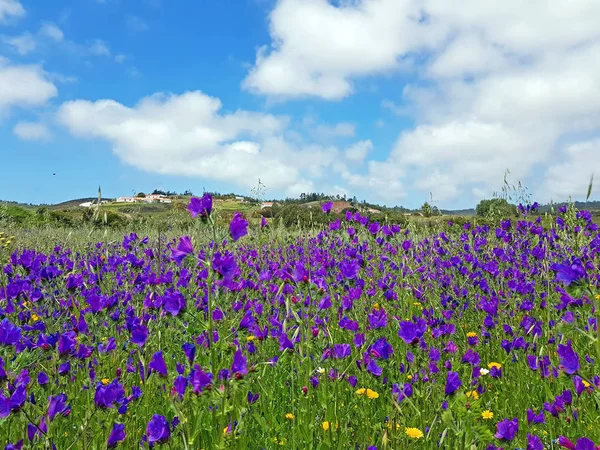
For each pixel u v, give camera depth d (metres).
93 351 0.73
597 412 0.65
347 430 0.63
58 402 0.48
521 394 0.79
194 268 0.94
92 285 1.08
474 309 1.18
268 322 0.93
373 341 0.78
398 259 1.31
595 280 0.78
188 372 0.52
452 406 0.50
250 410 0.68
